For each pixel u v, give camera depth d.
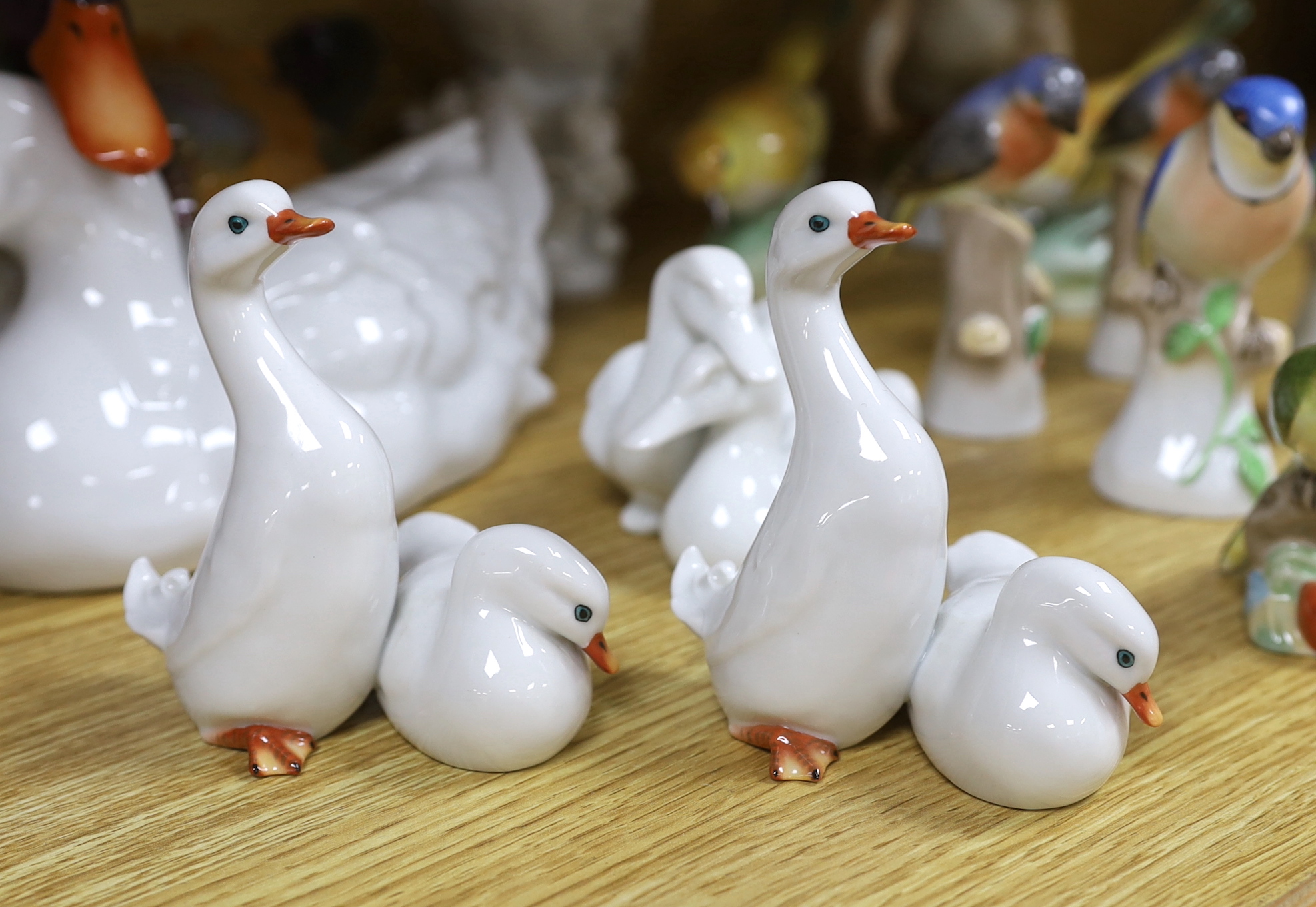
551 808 0.54
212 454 0.74
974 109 0.91
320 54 1.05
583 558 0.55
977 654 0.54
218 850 0.52
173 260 0.75
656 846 0.52
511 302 0.99
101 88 0.69
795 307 0.52
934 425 0.99
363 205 0.94
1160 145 1.02
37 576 0.73
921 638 0.55
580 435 0.91
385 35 1.28
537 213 1.07
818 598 0.53
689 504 0.73
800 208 0.51
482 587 0.55
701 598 0.62
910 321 1.21
